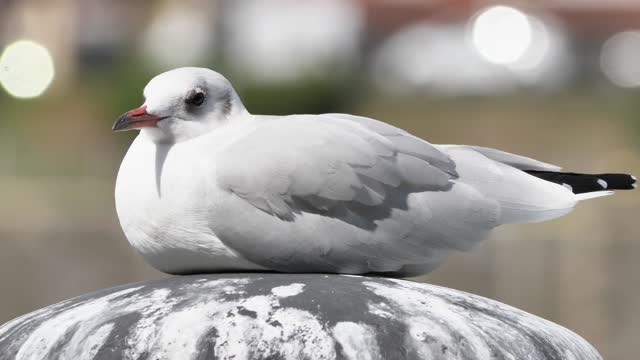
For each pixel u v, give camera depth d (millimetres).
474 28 32844
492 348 4996
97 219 19312
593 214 18656
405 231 5645
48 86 28656
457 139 25156
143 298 5152
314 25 32188
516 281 15008
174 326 4887
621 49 34031
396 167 5660
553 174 6230
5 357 5125
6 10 30938
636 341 13906
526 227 17844
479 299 5469
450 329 4992
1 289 15344
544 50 32688
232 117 5855
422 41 32438
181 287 5223
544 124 26766
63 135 25156
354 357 4805
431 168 5746
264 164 5492
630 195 20031
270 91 24156
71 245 17109
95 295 5422
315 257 5582
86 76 30266
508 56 32188
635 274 15273
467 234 5777
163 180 5504
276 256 5555
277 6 31906
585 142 24859
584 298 14688
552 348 5230
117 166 23859
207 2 31484
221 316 4906
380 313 4977
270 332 4832
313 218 5539
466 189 5809
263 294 5070
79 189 21812
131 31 31438
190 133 5707
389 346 4855
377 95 28344
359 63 30141
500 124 26766
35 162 23750
